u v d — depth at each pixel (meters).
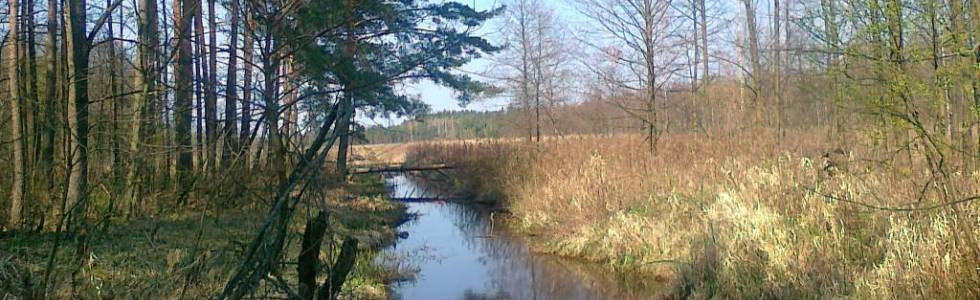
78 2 9.55
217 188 5.49
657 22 17.48
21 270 4.92
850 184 8.81
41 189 9.46
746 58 18.25
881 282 6.82
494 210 19.92
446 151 30.97
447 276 11.64
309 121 4.96
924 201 7.32
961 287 5.99
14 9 10.91
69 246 7.04
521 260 12.84
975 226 6.44
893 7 6.60
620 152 16.66
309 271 3.84
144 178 8.04
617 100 20.38
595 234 12.78
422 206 22.23
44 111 8.64
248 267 3.54
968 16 6.45
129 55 12.83
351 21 13.94
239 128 8.80
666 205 12.30
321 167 3.99
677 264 9.92
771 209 9.45
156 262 6.55
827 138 12.93
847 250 8.09
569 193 14.98
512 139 25.38
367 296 9.41
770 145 13.55
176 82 11.16
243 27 11.58
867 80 7.36
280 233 3.62
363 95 14.07
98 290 5.12
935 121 6.82
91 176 6.19
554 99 26.14
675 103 20.59
